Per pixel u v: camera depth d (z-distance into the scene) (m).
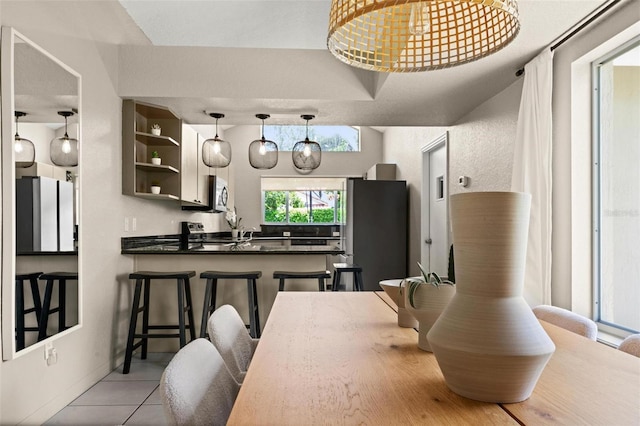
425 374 1.06
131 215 3.73
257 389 0.96
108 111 3.18
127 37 3.55
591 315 2.43
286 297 2.26
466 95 3.39
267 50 3.42
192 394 0.97
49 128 2.30
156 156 3.88
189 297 3.55
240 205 8.38
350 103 3.57
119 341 3.39
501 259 0.87
